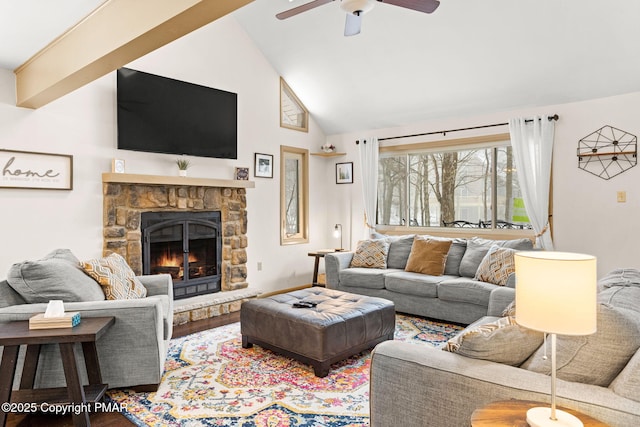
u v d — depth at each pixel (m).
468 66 4.41
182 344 3.62
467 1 3.76
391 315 3.47
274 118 5.61
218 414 2.40
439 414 1.57
